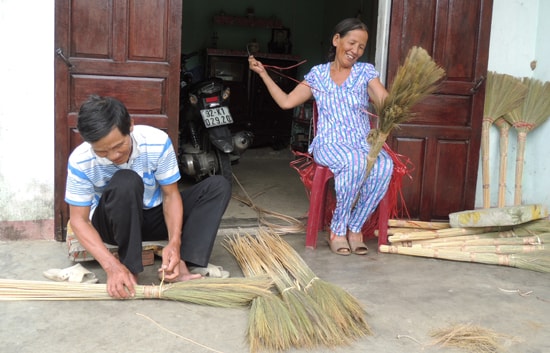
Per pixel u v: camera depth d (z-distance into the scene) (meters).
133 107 3.17
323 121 3.21
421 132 3.60
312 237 3.22
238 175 5.34
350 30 3.08
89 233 2.28
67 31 3.00
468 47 3.58
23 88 3.00
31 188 3.11
